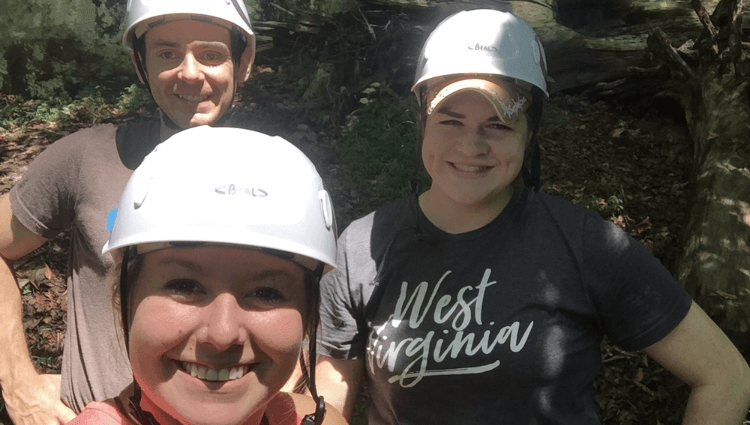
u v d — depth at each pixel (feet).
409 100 12.61
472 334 2.51
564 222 2.59
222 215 1.42
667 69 12.84
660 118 13.08
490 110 2.47
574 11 14.64
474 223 2.64
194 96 2.90
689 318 2.54
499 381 2.48
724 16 11.89
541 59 2.64
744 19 12.32
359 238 2.79
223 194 1.44
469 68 2.46
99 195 2.78
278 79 14.34
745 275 7.60
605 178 11.25
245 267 1.43
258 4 15.70
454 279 2.58
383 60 13.84
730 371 2.55
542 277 2.52
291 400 1.93
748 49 11.48
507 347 2.47
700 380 2.56
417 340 2.57
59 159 2.83
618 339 2.62
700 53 11.59
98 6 16.44
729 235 8.12
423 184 10.59
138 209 1.49
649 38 12.53
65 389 2.83
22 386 2.83
